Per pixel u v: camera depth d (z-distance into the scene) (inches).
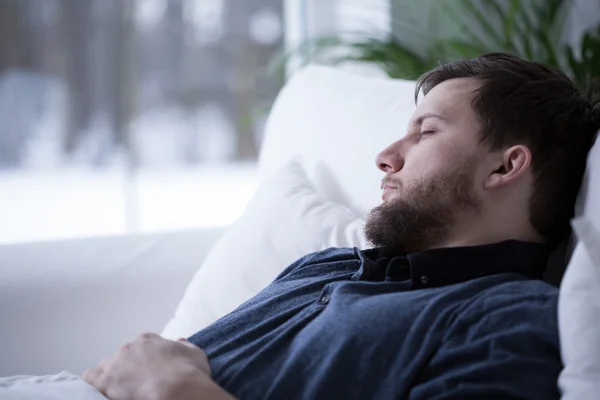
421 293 33.6
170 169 147.3
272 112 68.2
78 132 142.6
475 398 28.8
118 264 55.3
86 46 140.6
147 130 145.1
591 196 36.1
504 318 30.8
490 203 37.9
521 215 37.9
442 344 31.0
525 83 39.0
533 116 38.3
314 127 59.9
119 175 144.9
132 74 142.9
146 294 54.9
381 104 54.1
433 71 42.6
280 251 48.0
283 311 36.9
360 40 93.7
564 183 38.4
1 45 137.4
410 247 38.8
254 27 145.1
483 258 36.0
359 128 54.5
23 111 139.9
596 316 29.3
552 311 31.1
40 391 32.3
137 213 146.1
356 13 107.4
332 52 103.0
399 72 81.1
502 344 30.0
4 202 140.5
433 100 40.3
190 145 147.3
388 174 40.4
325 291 36.3
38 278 52.7
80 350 53.0
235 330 36.9
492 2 83.8
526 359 29.6
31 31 138.5
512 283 33.3
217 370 33.9
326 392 31.0
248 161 149.8
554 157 38.2
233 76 146.3
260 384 32.7
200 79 145.5
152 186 146.9
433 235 38.2
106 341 53.7
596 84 42.3
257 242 48.9
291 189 51.4
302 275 40.4
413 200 38.4
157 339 34.8
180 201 148.0
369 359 31.3
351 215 49.2
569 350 29.5
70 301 52.8
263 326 36.1
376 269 37.5
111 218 144.7
